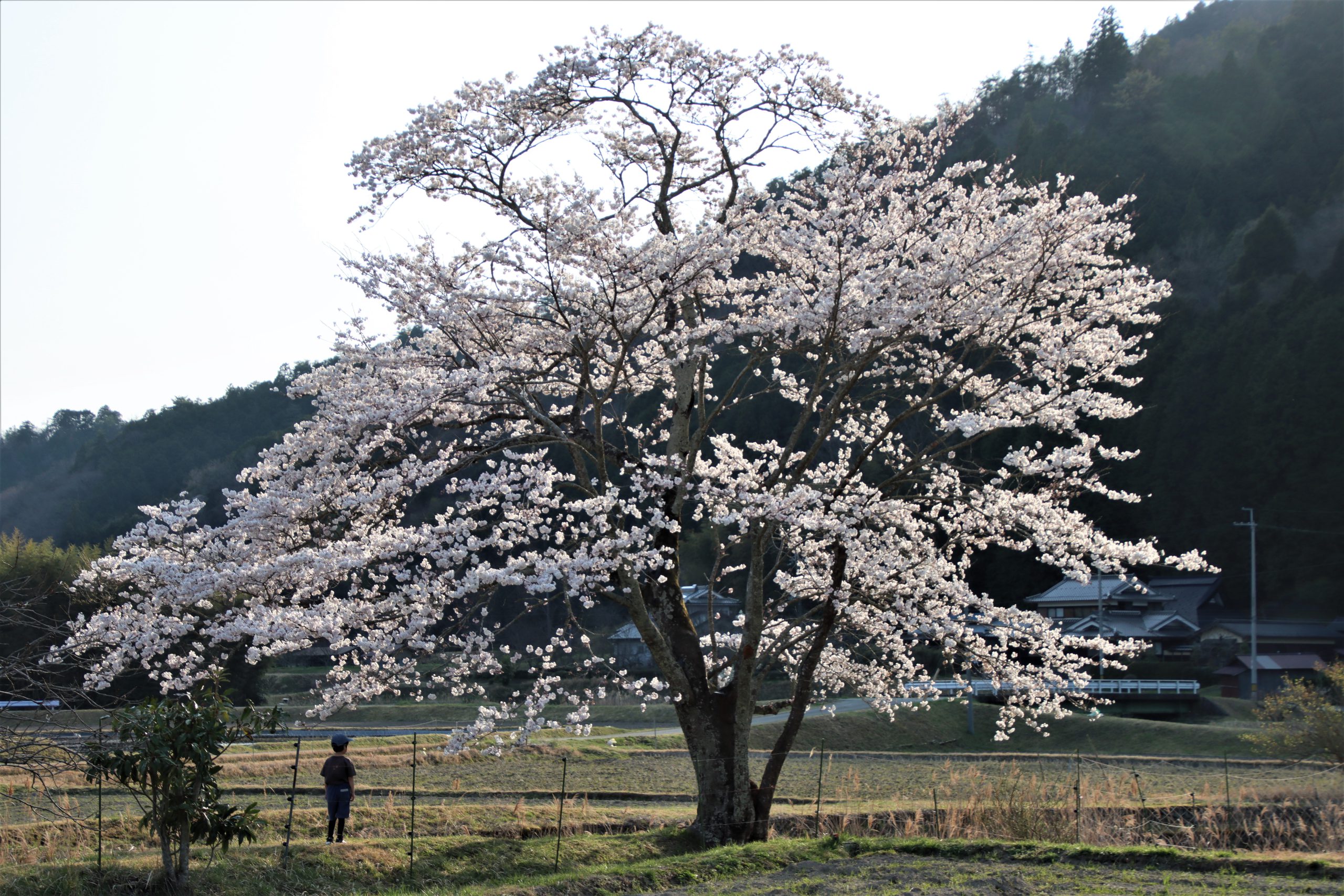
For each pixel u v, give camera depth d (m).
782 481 12.60
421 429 11.96
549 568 9.77
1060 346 12.16
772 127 12.77
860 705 34.28
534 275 11.55
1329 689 24.83
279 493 10.56
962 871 9.89
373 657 10.10
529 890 9.25
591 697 10.97
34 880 8.69
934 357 13.48
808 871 10.05
